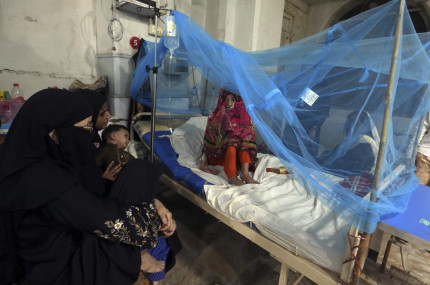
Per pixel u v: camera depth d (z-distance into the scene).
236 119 1.96
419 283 1.26
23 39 2.71
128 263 0.97
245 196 1.54
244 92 1.39
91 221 0.85
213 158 2.08
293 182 1.70
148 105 3.09
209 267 1.67
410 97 1.24
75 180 0.87
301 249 1.15
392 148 1.16
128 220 0.93
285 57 1.56
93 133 1.74
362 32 1.19
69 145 0.96
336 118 1.54
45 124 0.86
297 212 1.35
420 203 1.18
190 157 2.28
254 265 1.71
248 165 1.90
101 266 0.92
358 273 0.98
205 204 1.70
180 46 1.87
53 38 2.92
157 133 2.75
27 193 0.79
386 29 1.12
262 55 1.67
